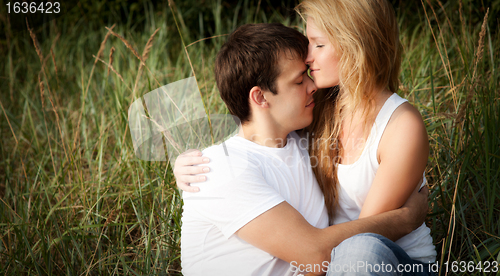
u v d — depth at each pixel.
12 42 4.09
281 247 1.17
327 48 1.33
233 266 1.26
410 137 1.27
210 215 1.24
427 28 3.12
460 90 2.26
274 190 1.24
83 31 4.35
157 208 1.90
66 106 3.03
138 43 3.83
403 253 1.16
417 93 2.45
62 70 3.61
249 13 4.20
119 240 1.85
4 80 3.62
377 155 1.34
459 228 1.76
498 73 2.18
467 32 2.71
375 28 1.29
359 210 1.45
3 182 2.42
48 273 1.58
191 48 3.56
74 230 1.79
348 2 1.28
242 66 1.33
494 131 1.81
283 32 1.34
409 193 1.32
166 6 4.54
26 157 2.56
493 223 1.69
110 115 2.71
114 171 2.14
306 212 1.36
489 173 1.62
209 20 4.52
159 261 1.75
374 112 1.37
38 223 1.85
